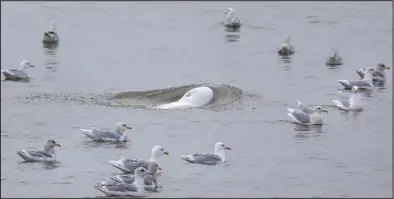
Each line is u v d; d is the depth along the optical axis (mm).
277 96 55750
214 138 47312
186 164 43125
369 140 46875
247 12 85188
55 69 64062
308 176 41625
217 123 49875
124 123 46906
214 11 86125
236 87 57281
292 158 44031
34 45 73000
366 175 41844
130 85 58750
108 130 46812
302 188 40094
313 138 47188
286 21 81125
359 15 82625
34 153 43500
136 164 41531
